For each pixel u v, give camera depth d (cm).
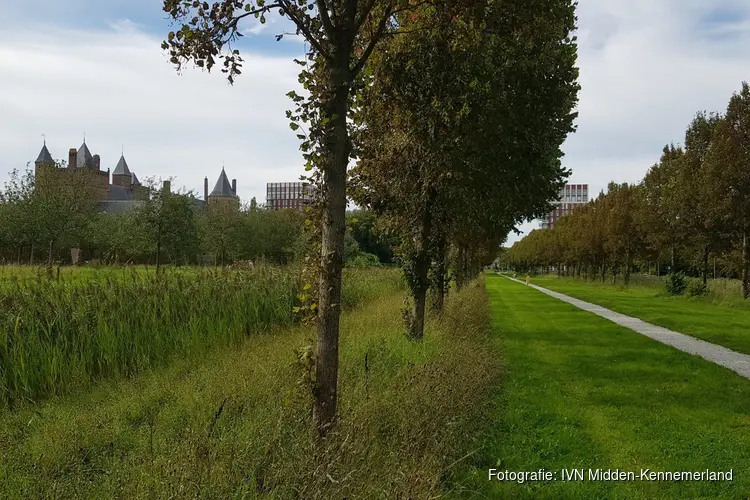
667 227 3012
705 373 881
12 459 399
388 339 845
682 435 570
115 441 453
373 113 724
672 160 3080
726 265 3384
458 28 462
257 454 374
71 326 705
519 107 866
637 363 968
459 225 1123
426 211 926
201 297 946
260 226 4422
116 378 680
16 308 695
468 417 544
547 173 1091
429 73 684
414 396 505
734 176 2264
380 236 1097
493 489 430
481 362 769
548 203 1296
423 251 929
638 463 491
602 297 2838
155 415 522
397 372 623
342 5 396
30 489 345
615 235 3788
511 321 1678
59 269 904
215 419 404
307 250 447
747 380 833
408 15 499
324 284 399
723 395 734
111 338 716
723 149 2306
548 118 979
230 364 682
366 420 446
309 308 418
